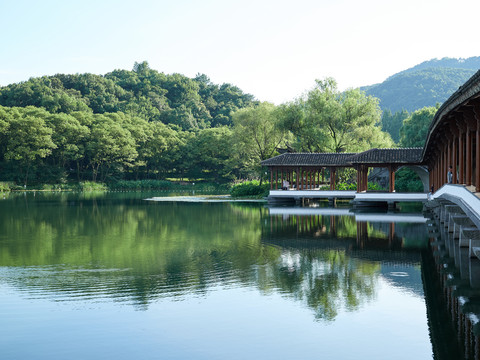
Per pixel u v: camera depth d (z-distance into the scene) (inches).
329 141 2600.9
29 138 3614.7
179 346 373.1
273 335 394.9
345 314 446.9
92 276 607.2
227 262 700.0
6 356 356.5
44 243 891.4
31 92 5447.8
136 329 410.6
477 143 597.0
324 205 1988.2
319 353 357.1
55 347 372.8
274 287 548.7
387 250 792.3
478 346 364.2
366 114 2647.6
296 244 872.3
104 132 3946.9
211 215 1485.0
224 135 4153.5
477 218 547.8
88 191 3518.7
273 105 2972.4
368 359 345.1
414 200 1742.1
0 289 542.3
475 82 438.0
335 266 666.2
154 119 6190.9
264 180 2915.8
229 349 366.9
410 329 403.5
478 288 525.0
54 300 497.4
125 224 1222.3
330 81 2760.8
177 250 810.8
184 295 515.2
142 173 4630.9
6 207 1828.2
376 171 2568.9
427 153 1520.7
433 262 678.5
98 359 350.3
